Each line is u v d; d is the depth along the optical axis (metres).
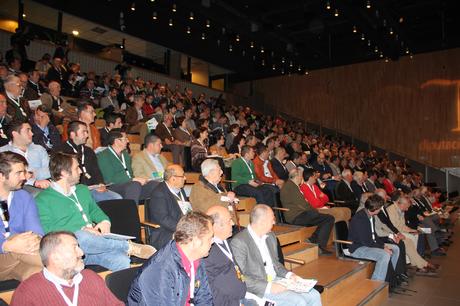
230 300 2.69
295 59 15.08
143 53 16.12
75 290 2.04
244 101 18.78
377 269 5.11
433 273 5.96
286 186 6.07
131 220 3.63
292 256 4.78
